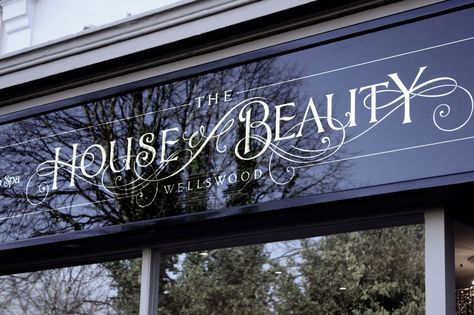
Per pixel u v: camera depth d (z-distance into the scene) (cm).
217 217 563
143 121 614
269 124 557
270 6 554
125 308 614
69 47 638
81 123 643
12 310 672
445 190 484
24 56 658
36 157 661
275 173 547
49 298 655
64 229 632
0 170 676
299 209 533
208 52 594
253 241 573
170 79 606
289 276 554
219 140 577
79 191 632
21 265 677
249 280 568
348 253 534
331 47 540
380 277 518
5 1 789
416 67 504
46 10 773
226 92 581
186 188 582
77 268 647
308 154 536
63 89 658
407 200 504
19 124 675
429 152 489
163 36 598
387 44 518
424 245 506
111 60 621
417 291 503
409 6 514
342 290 532
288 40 559
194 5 585
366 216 528
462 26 494
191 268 593
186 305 587
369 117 515
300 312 544
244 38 576
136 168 608
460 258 530
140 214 598
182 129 595
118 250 625
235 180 562
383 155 505
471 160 475
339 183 518
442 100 491
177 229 587
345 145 521
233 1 568
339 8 537
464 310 552
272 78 562
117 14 729
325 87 538
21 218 657
